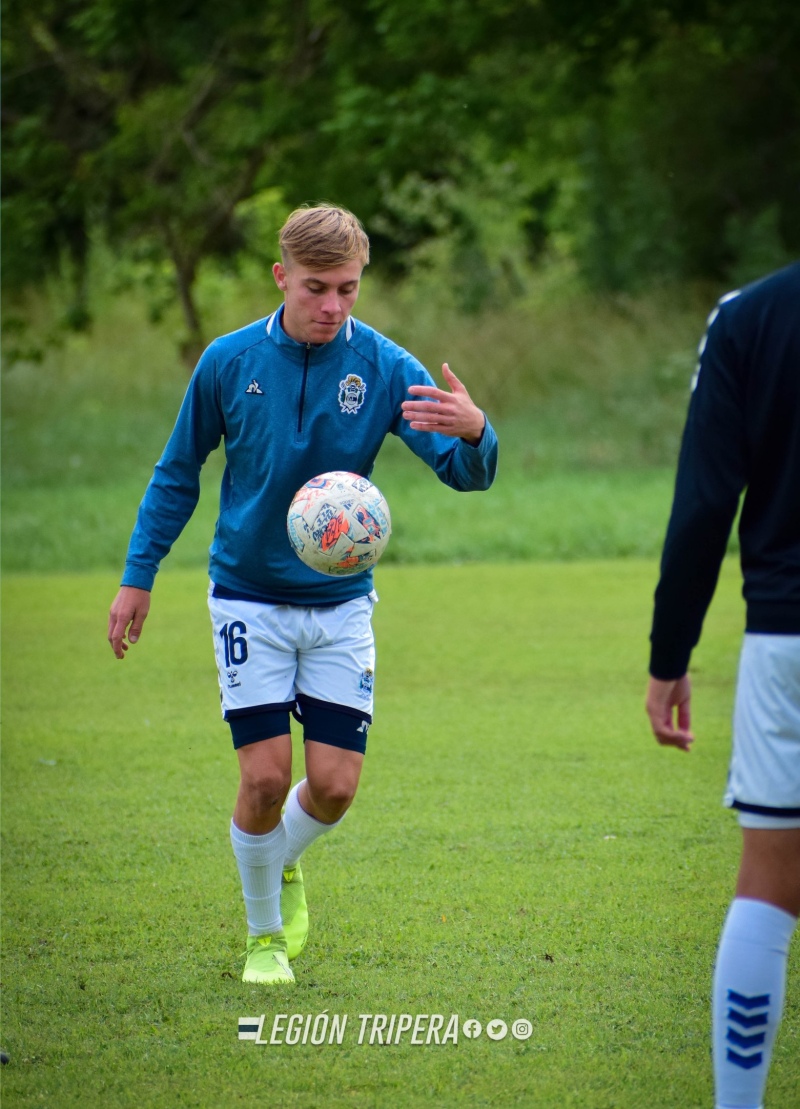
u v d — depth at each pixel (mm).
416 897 15664
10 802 20156
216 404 13445
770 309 9391
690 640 10086
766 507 9594
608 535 50062
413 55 71750
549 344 77562
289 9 76625
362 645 13555
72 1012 12672
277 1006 12742
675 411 68562
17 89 84000
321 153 74750
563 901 15422
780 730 9391
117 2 71750
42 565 49188
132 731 24844
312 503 12953
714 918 14836
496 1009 12555
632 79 84312
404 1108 10617
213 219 79125
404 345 79438
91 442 70812
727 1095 9594
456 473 12938
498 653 31625
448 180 92938
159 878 16625
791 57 79062
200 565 48906
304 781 14078
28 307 88375
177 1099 10867
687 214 83375
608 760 22156
